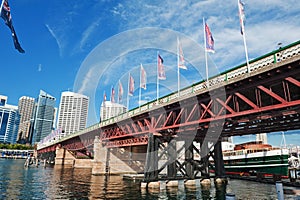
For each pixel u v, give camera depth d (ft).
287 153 152.76
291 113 71.10
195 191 106.32
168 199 88.22
